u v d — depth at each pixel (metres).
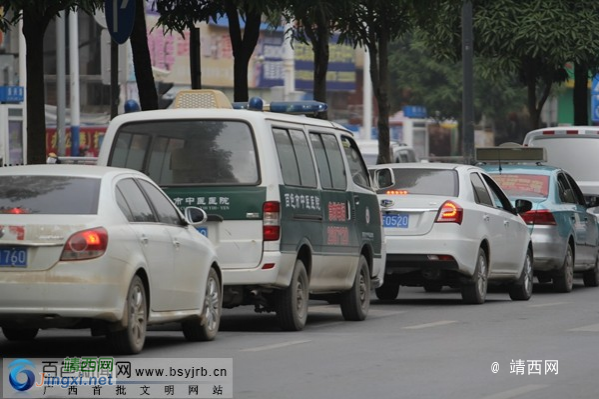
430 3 54.47
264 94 140.25
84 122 115.88
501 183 50.28
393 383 24.06
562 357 27.98
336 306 43.81
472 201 43.28
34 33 41.31
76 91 94.25
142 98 48.50
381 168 43.75
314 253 34.78
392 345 30.30
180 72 129.62
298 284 33.97
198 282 30.61
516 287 46.72
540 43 68.94
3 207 26.88
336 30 63.06
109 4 40.09
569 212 51.12
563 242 50.00
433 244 42.09
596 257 55.25
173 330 34.88
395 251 42.34
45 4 38.94
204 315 31.08
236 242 32.53
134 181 29.00
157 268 28.45
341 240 36.50
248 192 32.53
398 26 61.16
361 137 157.00
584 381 24.52
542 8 69.12
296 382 24.14
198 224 31.70
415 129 153.12
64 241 26.20
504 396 22.62
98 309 26.34
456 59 73.94
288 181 33.41
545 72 75.44
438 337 32.22
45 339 32.31
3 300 26.16
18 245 26.22
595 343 30.70
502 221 45.09
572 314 39.19
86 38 117.56
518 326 35.19
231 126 32.91
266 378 24.67
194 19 51.59
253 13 48.69
